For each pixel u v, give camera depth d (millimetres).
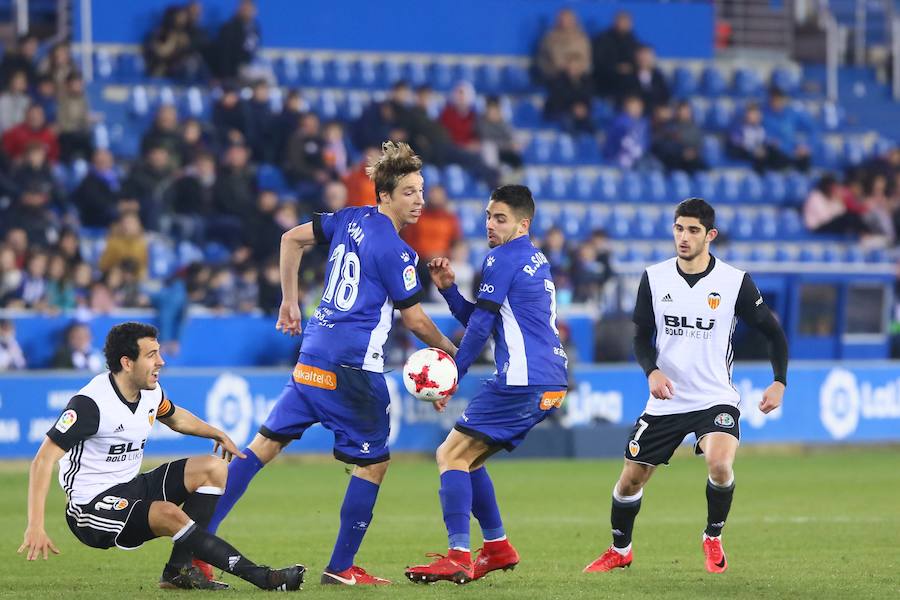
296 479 55094
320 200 74375
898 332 76812
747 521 41125
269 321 65062
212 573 25969
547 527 39719
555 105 91312
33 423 57625
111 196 72375
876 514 43250
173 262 71312
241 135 76125
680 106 91562
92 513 24828
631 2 99500
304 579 27547
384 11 93750
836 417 69938
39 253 62656
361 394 26156
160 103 82875
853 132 100375
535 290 27062
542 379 26938
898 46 107812
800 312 73562
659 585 26312
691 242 28391
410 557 32781
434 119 82500
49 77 76875
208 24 88625
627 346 69500
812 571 29062
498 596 24203
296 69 90375
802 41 109125
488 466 61375
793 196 92812
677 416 28734
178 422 26234
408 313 26281
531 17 96938
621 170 90062
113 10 86938
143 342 24781
